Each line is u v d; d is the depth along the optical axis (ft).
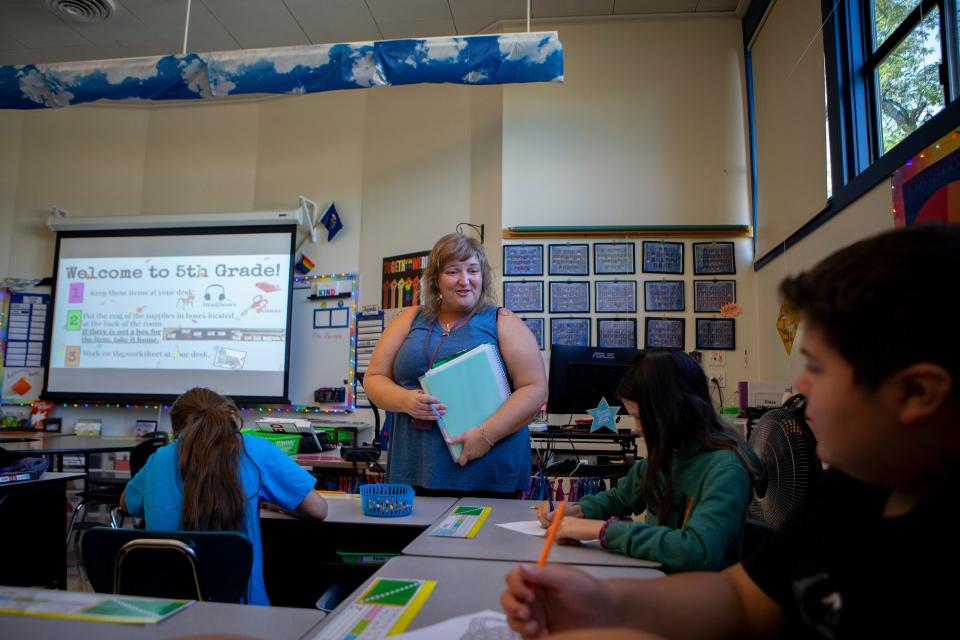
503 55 10.53
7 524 7.37
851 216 8.72
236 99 16.84
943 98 7.26
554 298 13.12
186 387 15.40
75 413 15.98
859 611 1.66
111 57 15.79
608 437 9.00
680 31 13.74
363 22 14.33
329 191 15.81
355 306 15.03
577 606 1.98
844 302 1.43
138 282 15.93
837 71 9.24
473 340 5.64
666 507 4.00
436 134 14.78
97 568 4.07
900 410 1.38
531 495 7.96
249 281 15.51
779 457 4.90
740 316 12.83
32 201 16.76
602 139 13.51
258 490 4.76
